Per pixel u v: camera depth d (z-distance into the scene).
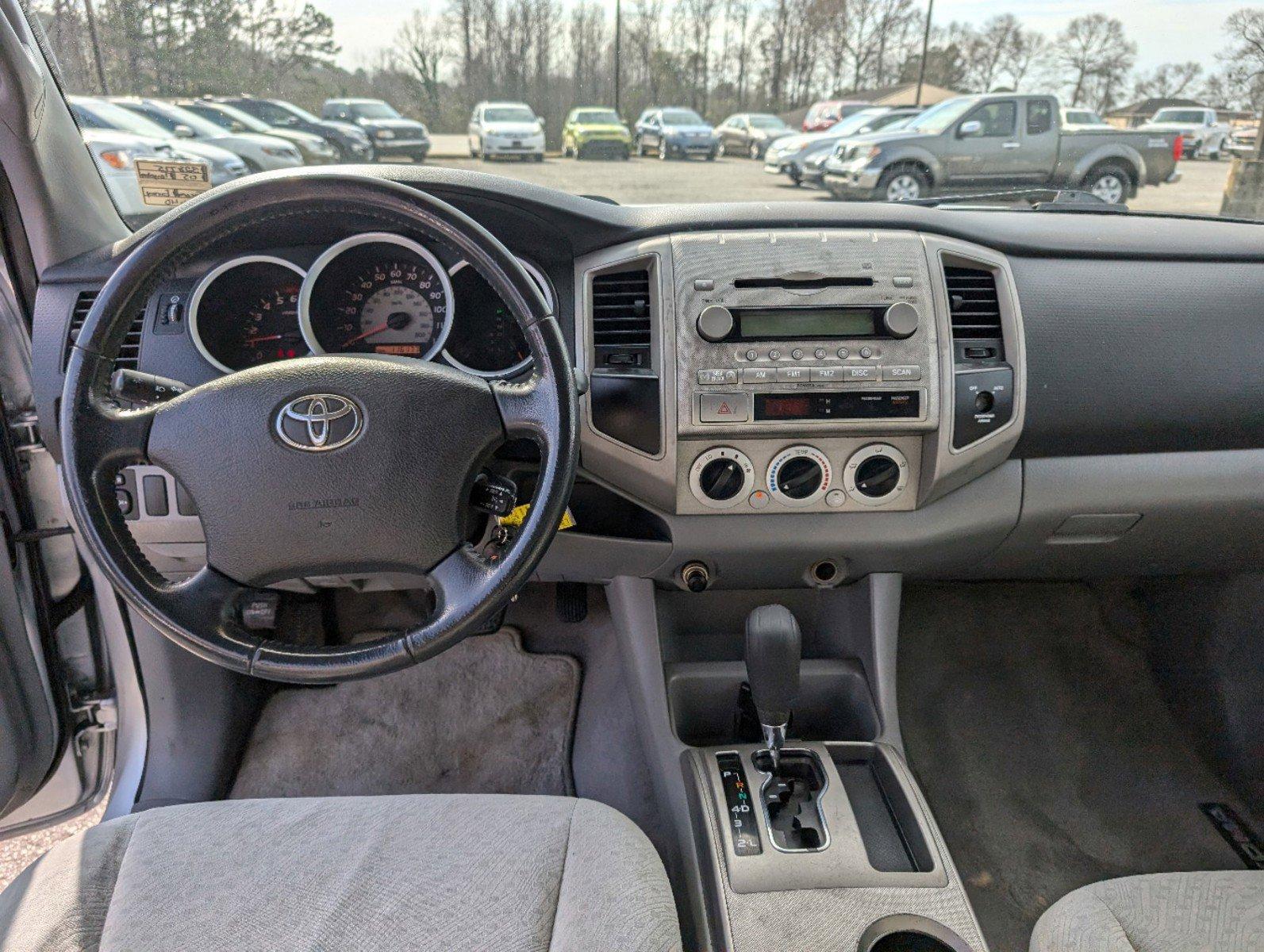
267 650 0.94
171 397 1.03
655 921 0.86
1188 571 1.61
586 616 2.03
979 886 1.46
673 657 1.60
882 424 1.30
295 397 0.93
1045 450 1.39
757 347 1.28
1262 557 1.53
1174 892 0.97
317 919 0.86
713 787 1.22
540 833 0.98
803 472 1.34
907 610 2.08
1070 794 1.65
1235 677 1.65
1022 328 1.34
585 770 1.72
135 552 0.96
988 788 1.66
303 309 1.28
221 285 1.30
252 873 0.92
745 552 1.41
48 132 1.27
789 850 1.13
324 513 0.95
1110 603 2.02
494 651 1.98
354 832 0.98
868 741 1.36
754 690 1.22
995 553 1.49
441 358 1.31
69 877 0.92
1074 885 1.46
